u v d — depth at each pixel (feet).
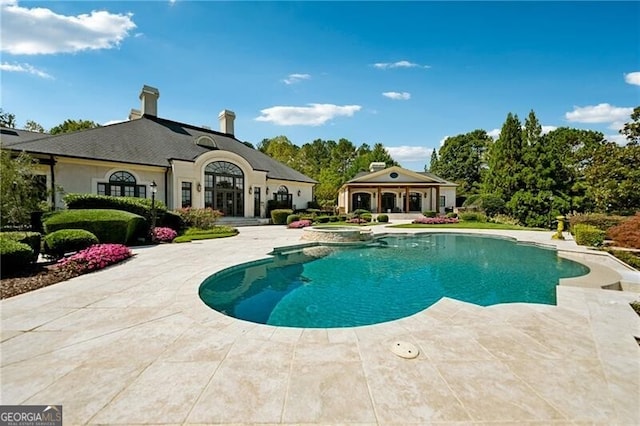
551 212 83.20
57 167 50.96
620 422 7.10
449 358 10.27
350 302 21.06
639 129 56.85
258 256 31.63
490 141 166.30
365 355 10.54
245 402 7.93
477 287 24.77
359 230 49.42
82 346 11.28
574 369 9.50
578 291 18.33
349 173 168.76
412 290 23.91
